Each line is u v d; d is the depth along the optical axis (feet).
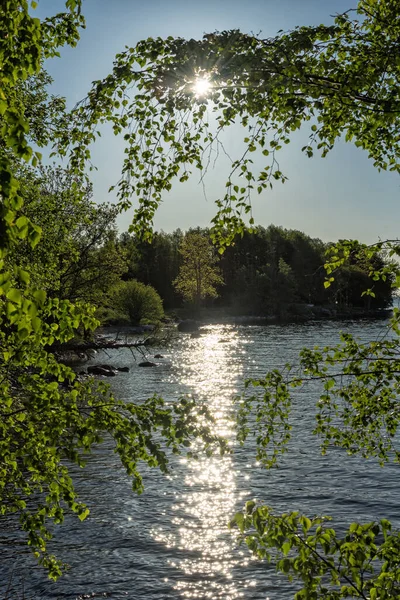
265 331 235.40
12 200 10.16
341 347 20.40
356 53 18.44
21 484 20.47
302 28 18.20
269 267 340.59
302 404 92.73
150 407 19.39
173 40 17.74
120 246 108.47
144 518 51.01
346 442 21.84
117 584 40.06
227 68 16.63
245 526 15.14
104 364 136.46
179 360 154.20
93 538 46.80
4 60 13.61
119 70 17.78
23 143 11.02
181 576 41.29
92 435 18.61
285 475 61.87
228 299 377.71
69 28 22.72
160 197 20.48
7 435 19.83
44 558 21.66
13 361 20.12
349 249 19.43
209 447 18.99
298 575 14.55
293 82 17.01
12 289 10.26
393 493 55.93
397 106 16.97
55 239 64.90
